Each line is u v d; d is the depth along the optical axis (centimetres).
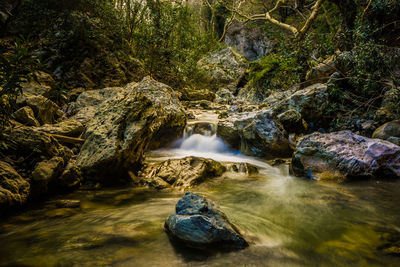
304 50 596
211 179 407
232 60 1602
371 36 615
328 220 266
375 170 389
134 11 998
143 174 393
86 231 229
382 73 519
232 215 278
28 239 213
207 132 658
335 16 1227
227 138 593
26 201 273
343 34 622
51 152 333
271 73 1127
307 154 420
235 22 2052
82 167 353
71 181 334
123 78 865
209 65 1568
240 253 198
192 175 384
